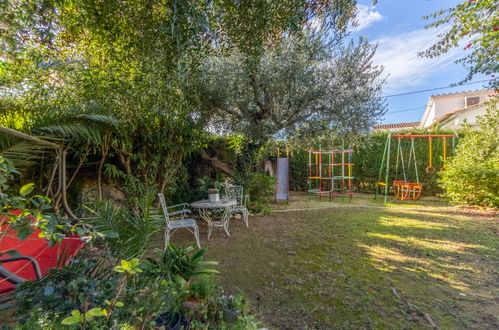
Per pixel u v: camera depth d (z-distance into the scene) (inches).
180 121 165.3
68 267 49.3
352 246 136.1
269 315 75.9
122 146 149.6
